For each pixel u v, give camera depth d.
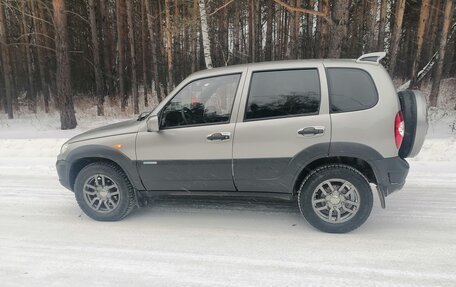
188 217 4.69
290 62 4.08
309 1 21.52
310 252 3.64
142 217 4.74
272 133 3.95
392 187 3.89
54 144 9.58
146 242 4.00
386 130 3.76
